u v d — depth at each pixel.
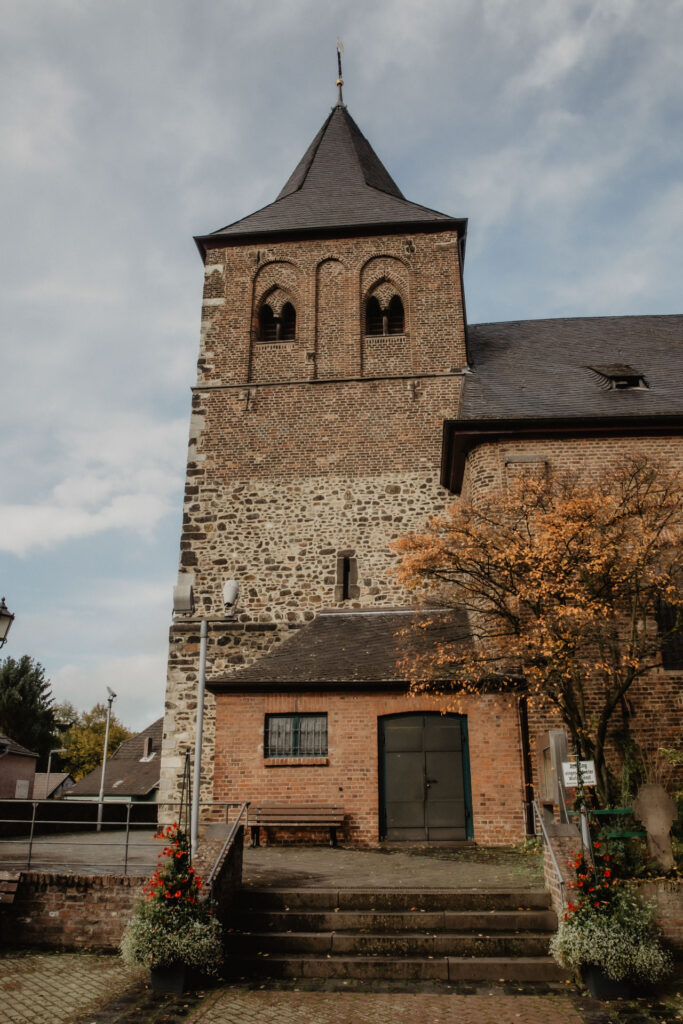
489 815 14.40
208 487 20.25
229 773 15.17
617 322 24.19
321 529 19.56
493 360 21.83
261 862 12.48
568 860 9.34
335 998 7.85
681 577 12.93
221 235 22.67
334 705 15.39
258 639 18.66
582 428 17.33
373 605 18.70
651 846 9.65
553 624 12.30
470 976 8.50
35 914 9.70
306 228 22.45
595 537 12.83
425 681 14.69
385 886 10.24
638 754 14.09
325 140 27.27
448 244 22.22
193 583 19.34
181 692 18.30
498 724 14.85
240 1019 7.21
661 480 14.69
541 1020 7.23
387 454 20.14
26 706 48.69
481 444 17.62
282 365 21.44
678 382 19.28
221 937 8.80
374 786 14.87
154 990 8.02
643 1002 7.74
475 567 13.62
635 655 12.62
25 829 21.67
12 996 7.75
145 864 11.34
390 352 21.33
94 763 65.88
